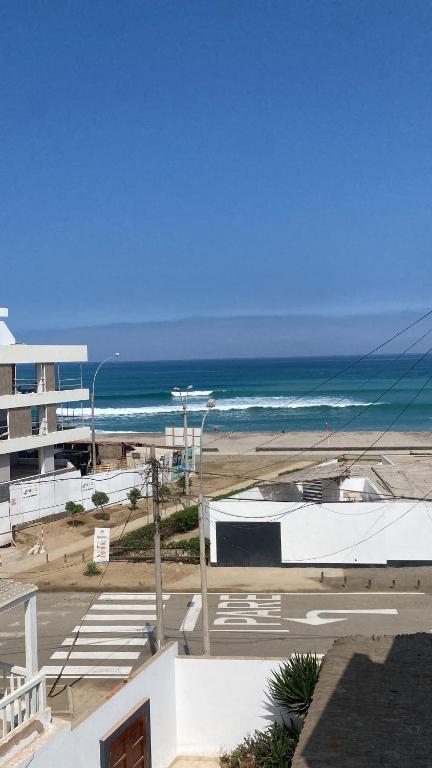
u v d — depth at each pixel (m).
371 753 11.27
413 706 12.63
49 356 40.84
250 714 16.78
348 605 27.47
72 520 40.06
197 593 29.19
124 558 33.69
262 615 26.50
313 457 63.62
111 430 91.44
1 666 14.35
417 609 26.84
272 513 32.38
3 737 12.46
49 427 41.25
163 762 16.48
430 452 62.72
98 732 14.46
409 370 193.50
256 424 92.38
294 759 11.33
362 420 94.19
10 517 37.06
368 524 31.80
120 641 23.92
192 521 38.97
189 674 17.11
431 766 10.87
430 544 31.50
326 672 14.20
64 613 26.98
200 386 161.62
